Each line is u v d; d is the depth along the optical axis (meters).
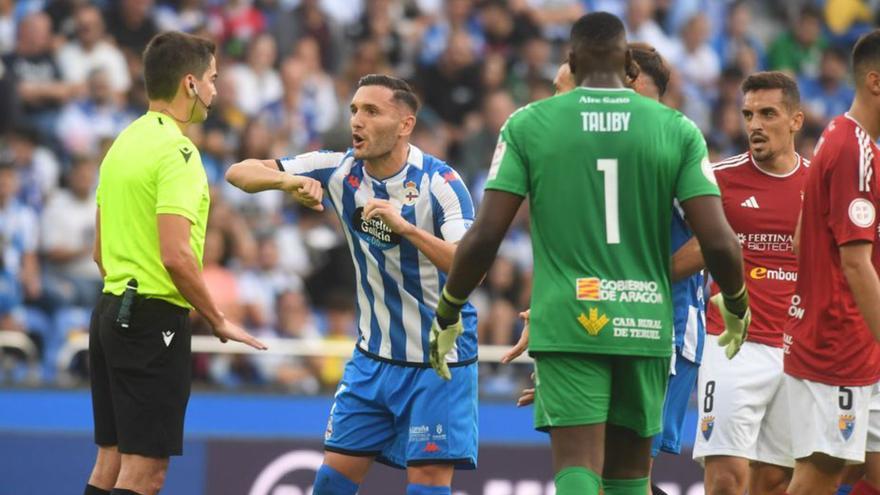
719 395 25.22
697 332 24.34
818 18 61.62
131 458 21.56
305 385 37.69
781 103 24.94
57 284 41.78
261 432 35.38
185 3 50.31
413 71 51.88
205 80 22.38
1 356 37.91
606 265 18.02
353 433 23.44
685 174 18.14
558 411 18.11
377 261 23.05
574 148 18.08
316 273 43.94
